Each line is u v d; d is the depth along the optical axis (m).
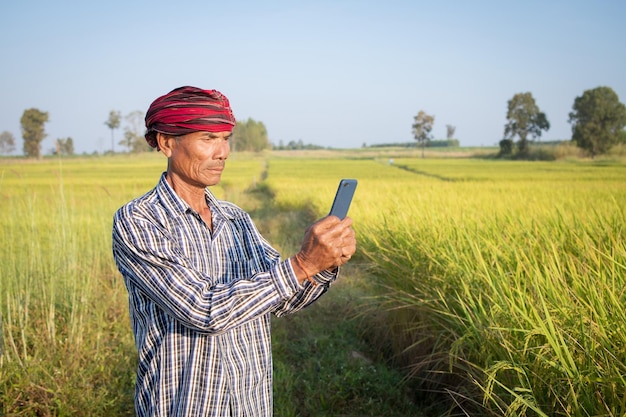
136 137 100.50
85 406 3.49
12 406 3.46
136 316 1.45
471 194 15.27
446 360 3.63
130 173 43.44
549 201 11.51
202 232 1.47
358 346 4.93
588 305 2.72
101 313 4.72
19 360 3.75
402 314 4.47
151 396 1.40
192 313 1.28
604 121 87.94
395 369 4.30
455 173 44.12
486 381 2.75
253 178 37.84
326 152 159.50
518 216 6.19
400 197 13.88
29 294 4.62
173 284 1.31
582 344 2.45
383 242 5.56
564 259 4.02
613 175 35.72
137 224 1.37
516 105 99.12
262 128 162.00
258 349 1.49
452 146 196.75
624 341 2.34
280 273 1.31
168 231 1.41
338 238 1.32
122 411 3.60
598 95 87.31
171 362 1.38
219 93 1.49
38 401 3.58
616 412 2.12
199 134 1.44
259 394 1.48
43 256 5.32
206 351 1.38
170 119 1.42
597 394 2.20
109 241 7.17
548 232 4.90
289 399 3.75
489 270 3.56
